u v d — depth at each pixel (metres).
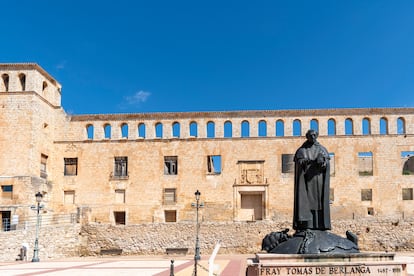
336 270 13.91
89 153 56.84
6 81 54.03
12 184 50.62
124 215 56.41
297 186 16.52
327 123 55.44
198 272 25.86
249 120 56.12
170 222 51.31
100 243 49.56
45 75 56.06
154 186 55.59
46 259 42.81
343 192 53.62
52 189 56.03
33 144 52.03
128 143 56.72
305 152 16.50
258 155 55.12
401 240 47.19
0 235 38.47
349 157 54.25
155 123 57.12
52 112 57.16
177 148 56.09
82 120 57.66
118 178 56.00
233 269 27.34
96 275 24.64
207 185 55.09
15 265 33.44
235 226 48.69
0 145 51.84
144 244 49.16
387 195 53.34
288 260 14.46
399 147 54.09
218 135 56.06
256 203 55.31
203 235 48.81
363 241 47.47
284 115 55.94
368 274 13.88
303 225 16.27
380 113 54.94
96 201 55.81
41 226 46.06
